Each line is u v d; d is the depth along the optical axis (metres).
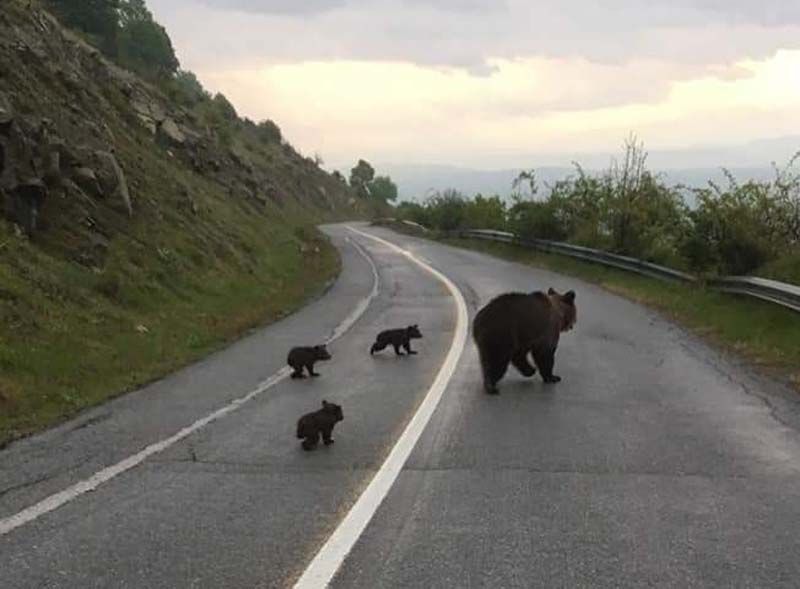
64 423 8.68
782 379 10.88
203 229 25.05
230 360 12.88
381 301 20.89
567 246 31.08
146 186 24.00
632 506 5.86
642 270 24.03
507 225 40.75
